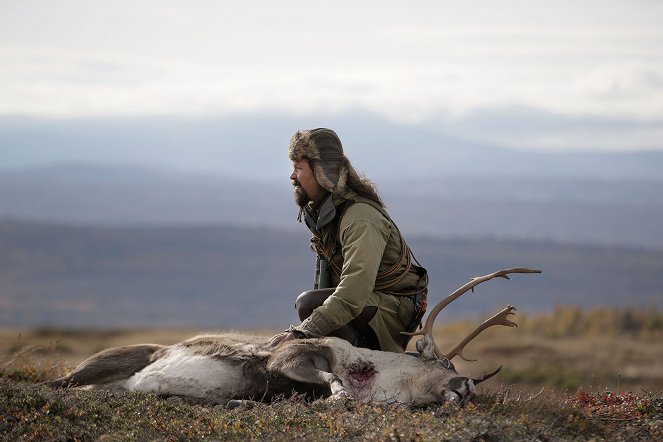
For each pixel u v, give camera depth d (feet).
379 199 44.73
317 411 36.24
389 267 44.06
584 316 219.20
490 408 39.19
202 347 43.52
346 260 42.47
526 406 38.58
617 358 159.84
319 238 45.06
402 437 31.89
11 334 180.24
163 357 44.16
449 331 191.62
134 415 36.73
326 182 43.68
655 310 223.51
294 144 44.47
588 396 44.32
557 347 170.81
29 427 35.50
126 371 44.75
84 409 37.04
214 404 42.06
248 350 42.52
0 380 45.19
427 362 41.29
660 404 41.88
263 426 34.32
